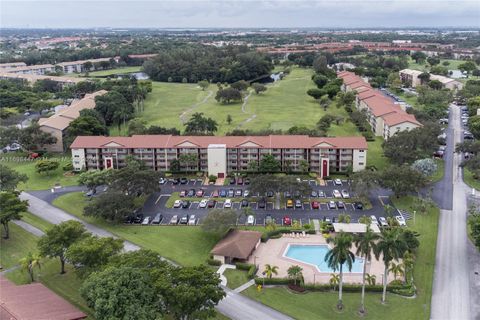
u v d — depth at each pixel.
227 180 199.62
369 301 115.06
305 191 168.50
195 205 174.50
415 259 133.62
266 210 168.62
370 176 170.38
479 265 131.12
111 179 173.38
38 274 128.25
